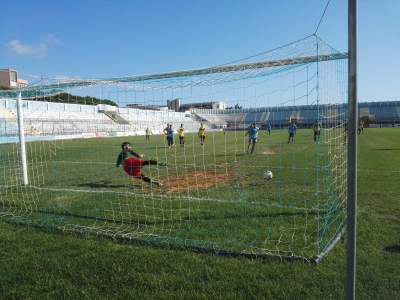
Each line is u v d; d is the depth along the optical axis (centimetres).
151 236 500
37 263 409
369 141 2278
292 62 477
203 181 958
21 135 918
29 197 786
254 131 1559
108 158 1598
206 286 345
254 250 436
